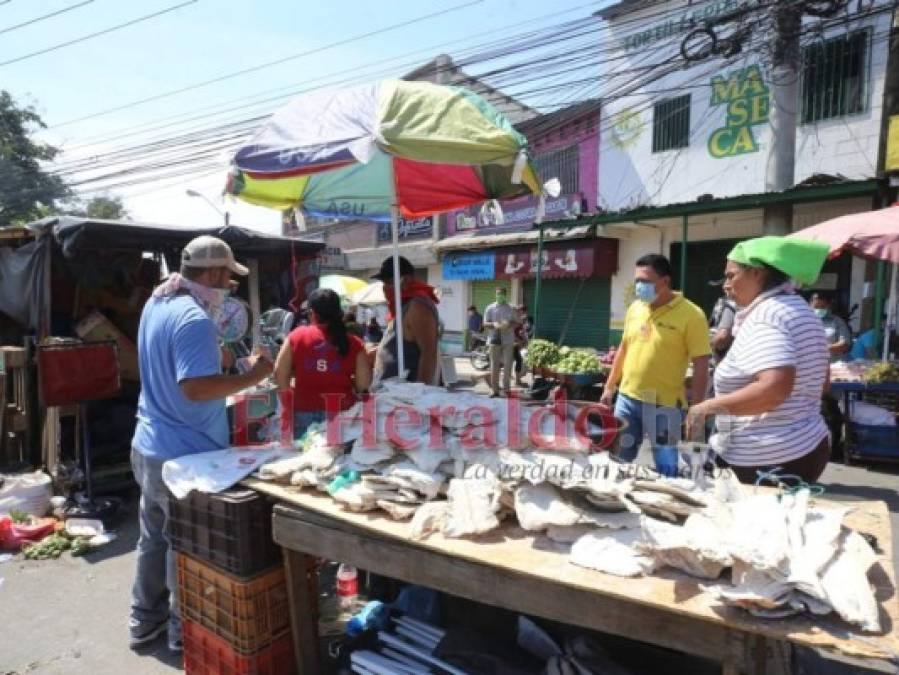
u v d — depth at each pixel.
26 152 24.80
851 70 9.60
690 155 11.55
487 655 2.23
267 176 2.87
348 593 2.96
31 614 3.17
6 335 5.78
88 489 4.49
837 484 5.34
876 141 9.43
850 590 1.36
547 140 13.69
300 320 6.43
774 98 7.42
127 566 3.74
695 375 3.57
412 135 2.62
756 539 1.47
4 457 5.04
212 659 2.41
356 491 2.04
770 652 1.68
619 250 12.58
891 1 8.55
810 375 2.34
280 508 2.19
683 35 11.20
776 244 2.32
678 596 1.44
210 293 2.70
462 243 15.35
